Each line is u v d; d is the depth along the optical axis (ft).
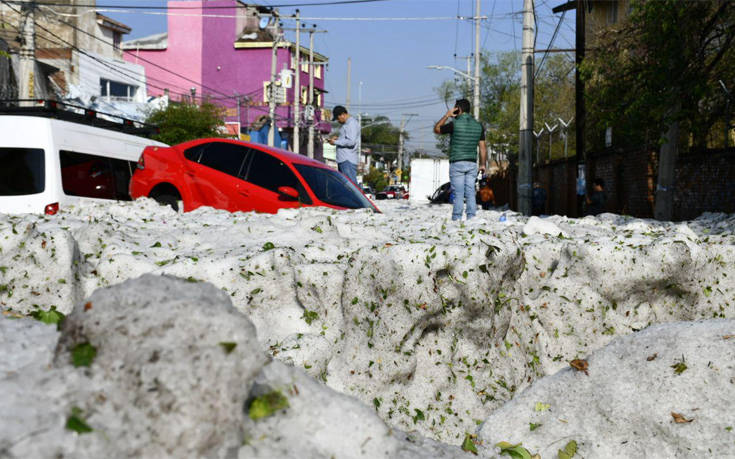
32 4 73.72
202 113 131.85
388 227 22.98
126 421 6.11
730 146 49.83
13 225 15.05
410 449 8.96
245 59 197.06
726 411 11.19
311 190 32.91
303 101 215.10
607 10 66.23
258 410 7.27
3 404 5.97
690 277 15.88
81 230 16.88
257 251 16.69
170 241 18.26
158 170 35.06
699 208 51.67
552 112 142.00
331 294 15.48
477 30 144.15
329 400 7.90
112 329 6.53
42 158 36.37
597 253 15.97
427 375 14.64
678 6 42.27
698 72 45.80
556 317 16.28
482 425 12.91
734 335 12.19
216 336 6.45
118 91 141.18
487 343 14.98
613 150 67.15
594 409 12.19
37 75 103.65
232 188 33.27
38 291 14.70
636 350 12.75
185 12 194.39
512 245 15.47
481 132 31.45
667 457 11.21
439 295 14.32
